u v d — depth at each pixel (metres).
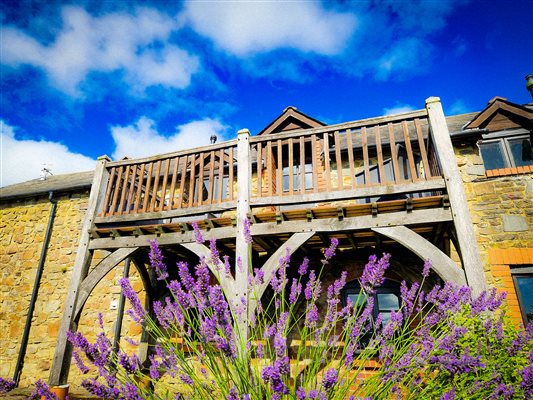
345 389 2.11
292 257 6.06
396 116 4.40
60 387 4.32
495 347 2.74
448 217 3.77
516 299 4.89
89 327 7.02
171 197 5.05
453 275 3.48
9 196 8.73
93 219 5.32
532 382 1.99
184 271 2.38
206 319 2.08
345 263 6.04
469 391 2.34
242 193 4.56
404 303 2.66
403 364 2.18
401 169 6.66
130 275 7.26
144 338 6.52
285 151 7.92
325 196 4.26
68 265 7.74
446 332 2.51
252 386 2.05
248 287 2.89
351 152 4.41
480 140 6.11
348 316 2.66
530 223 5.27
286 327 2.45
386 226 3.92
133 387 1.98
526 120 6.09
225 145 5.05
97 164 5.76
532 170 5.56
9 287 7.93
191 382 2.23
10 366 7.21
